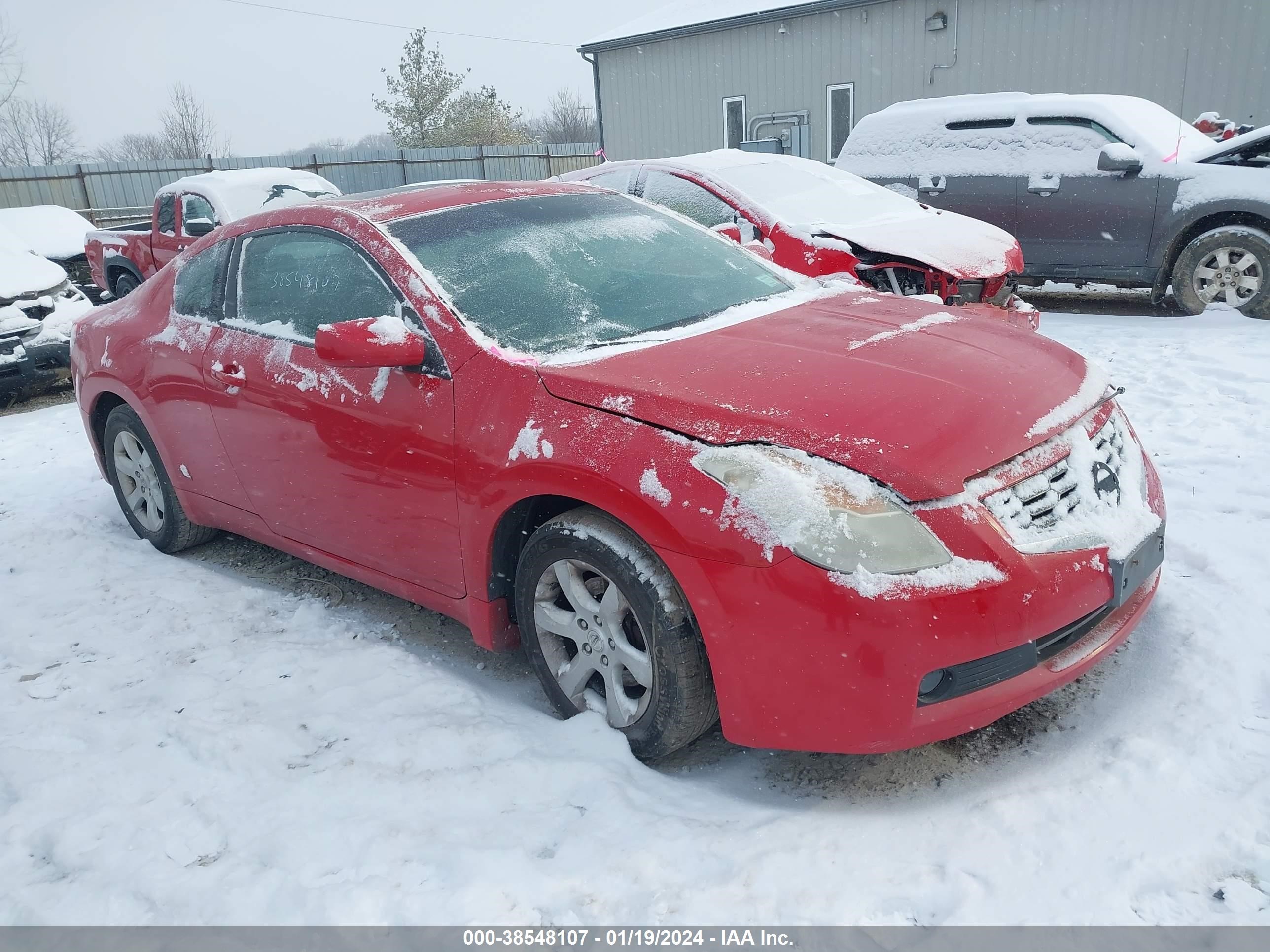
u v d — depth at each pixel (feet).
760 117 58.49
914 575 7.01
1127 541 7.97
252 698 10.01
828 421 7.68
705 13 60.18
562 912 6.80
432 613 12.15
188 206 33.27
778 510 7.24
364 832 7.74
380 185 80.74
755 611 7.32
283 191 33.88
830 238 20.25
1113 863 6.81
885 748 7.22
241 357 11.67
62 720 9.80
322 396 10.50
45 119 164.45
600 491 8.05
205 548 14.93
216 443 12.35
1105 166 25.11
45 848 7.91
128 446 14.57
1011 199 27.68
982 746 8.48
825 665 7.16
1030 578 7.24
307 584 13.26
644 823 7.65
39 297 26.61
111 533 15.65
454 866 7.25
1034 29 47.32
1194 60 43.73
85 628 12.00
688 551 7.54
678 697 7.97
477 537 9.23
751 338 9.42
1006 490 7.52
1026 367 8.86
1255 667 8.89
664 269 11.40
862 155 31.27
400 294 10.11
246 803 8.26
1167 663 9.16
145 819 8.12
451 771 8.54
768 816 7.68
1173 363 19.97
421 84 128.16
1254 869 6.65
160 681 10.52
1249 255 24.14
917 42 51.06
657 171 23.24
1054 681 7.62
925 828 7.39
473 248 10.69
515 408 8.86
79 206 72.33
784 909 6.68
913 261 19.22
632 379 8.54
